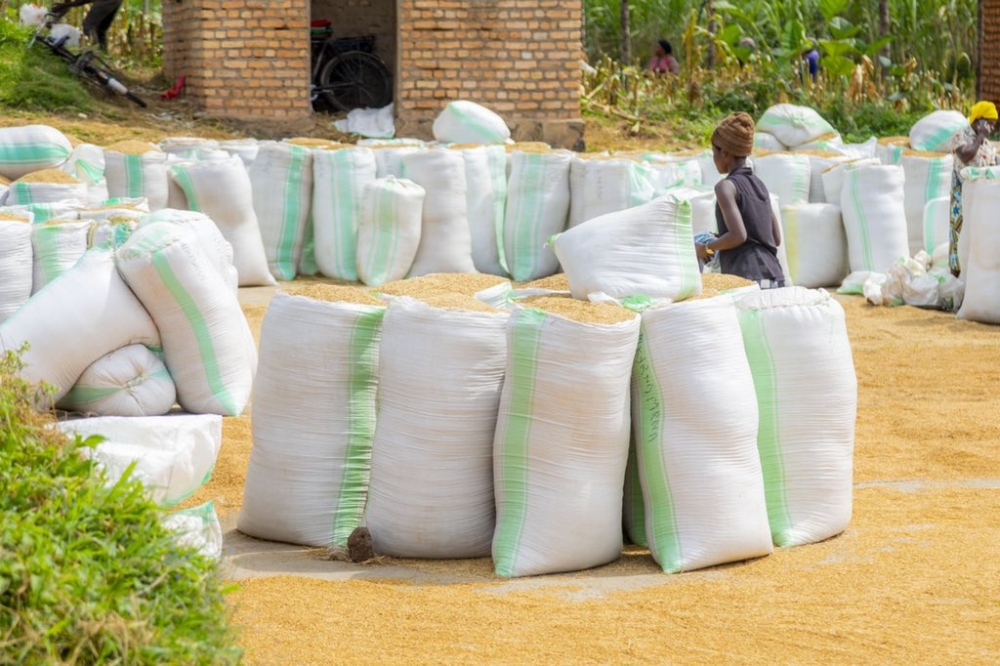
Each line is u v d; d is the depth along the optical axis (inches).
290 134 665.0
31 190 364.5
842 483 207.8
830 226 485.4
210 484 240.7
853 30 838.5
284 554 202.7
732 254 278.1
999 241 405.7
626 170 475.5
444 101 682.2
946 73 965.2
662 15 1026.1
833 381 203.9
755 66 853.8
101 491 127.5
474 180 495.8
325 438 205.2
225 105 667.4
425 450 195.0
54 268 282.0
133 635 113.9
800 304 203.5
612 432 190.4
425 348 193.8
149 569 122.0
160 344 263.6
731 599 178.7
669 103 790.5
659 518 194.9
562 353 185.0
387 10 786.2
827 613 172.6
